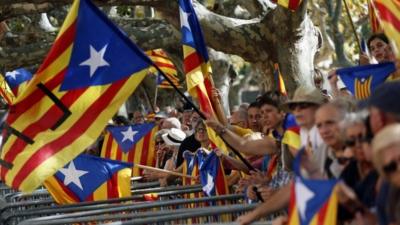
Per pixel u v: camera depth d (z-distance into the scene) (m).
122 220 12.17
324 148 8.87
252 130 14.10
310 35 19.59
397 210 6.87
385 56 12.95
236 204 12.45
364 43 16.42
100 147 20.77
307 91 10.08
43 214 13.74
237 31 19.39
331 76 13.38
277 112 11.68
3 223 13.65
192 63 13.73
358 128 7.79
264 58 19.69
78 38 11.95
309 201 8.30
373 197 7.91
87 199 14.84
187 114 20.78
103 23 12.00
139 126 19.19
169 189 14.82
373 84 13.02
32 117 11.93
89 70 12.01
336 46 33.59
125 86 12.06
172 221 12.23
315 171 8.73
